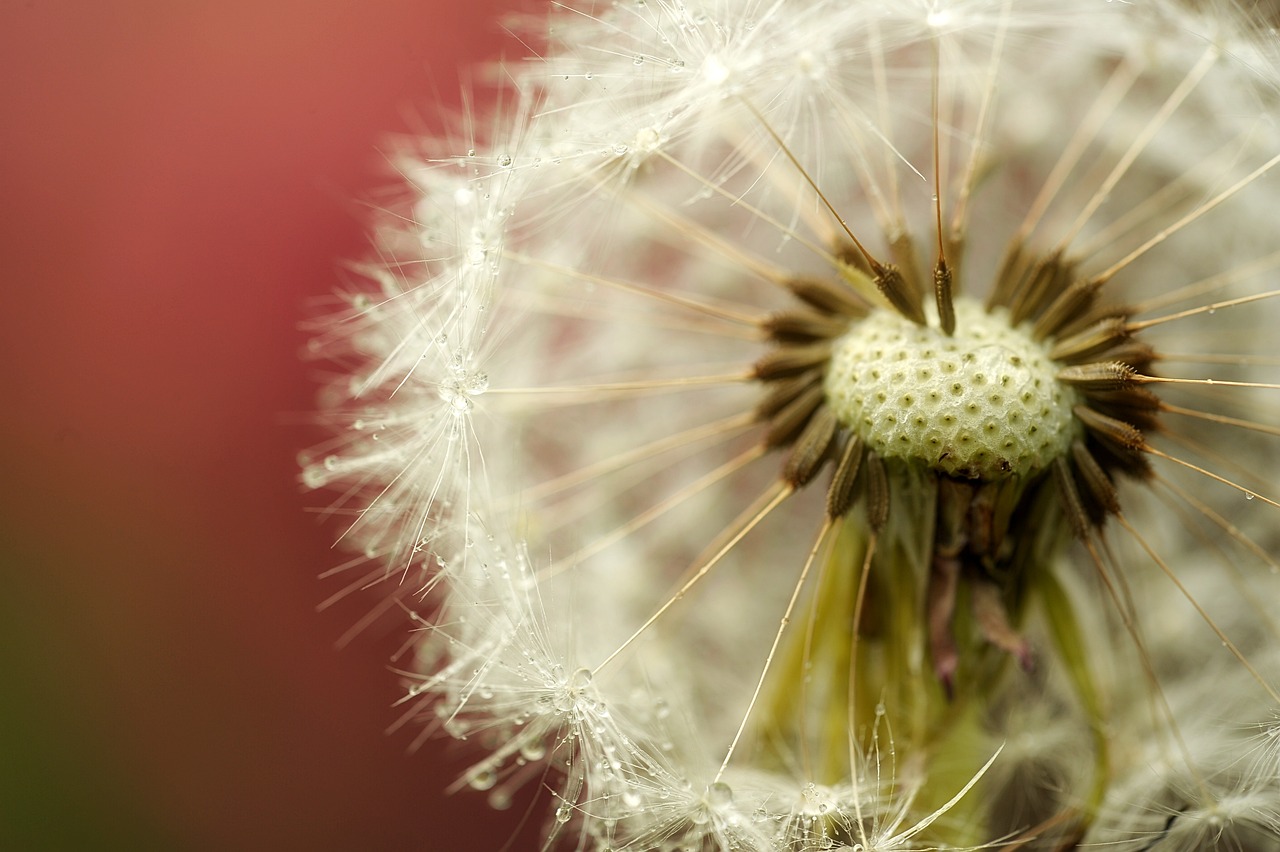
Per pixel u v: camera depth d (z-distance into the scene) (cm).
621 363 14
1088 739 14
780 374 13
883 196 14
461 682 13
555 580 14
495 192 13
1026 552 13
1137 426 13
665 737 13
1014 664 13
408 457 13
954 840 13
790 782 13
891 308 13
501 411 14
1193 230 14
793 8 13
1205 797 13
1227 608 14
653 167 14
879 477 13
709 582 14
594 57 13
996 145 14
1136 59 14
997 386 12
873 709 13
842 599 13
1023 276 13
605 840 13
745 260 13
